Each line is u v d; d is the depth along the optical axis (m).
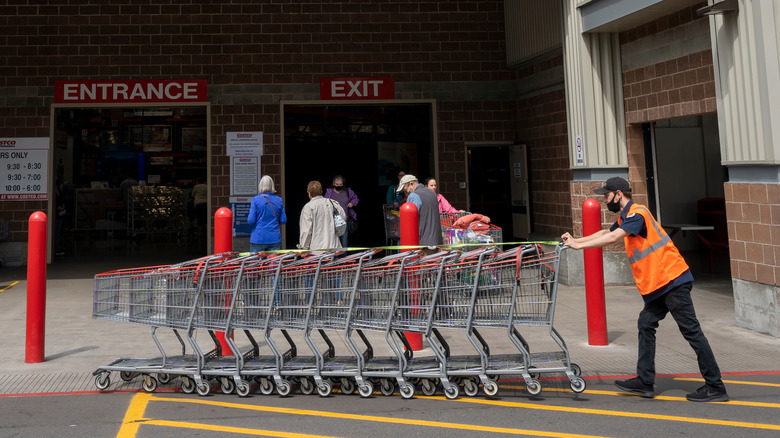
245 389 5.57
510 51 14.71
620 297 10.05
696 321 5.25
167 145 15.34
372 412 5.14
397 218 12.81
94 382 6.02
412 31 15.14
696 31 9.17
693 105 9.28
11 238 14.42
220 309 5.71
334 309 5.68
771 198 7.12
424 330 5.45
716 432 4.52
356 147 15.14
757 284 7.47
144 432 4.66
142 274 5.82
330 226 9.39
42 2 14.62
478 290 5.47
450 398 5.43
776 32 6.90
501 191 15.20
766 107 7.01
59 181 15.13
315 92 14.95
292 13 14.95
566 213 12.87
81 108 14.84
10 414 5.10
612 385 5.78
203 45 14.81
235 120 14.83
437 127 15.10
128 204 15.98
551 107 13.47
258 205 9.35
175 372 5.65
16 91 14.53
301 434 4.61
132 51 14.72
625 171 10.65
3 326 8.38
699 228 11.64
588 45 10.63
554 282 5.35
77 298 10.40
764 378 5.88
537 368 5.47
